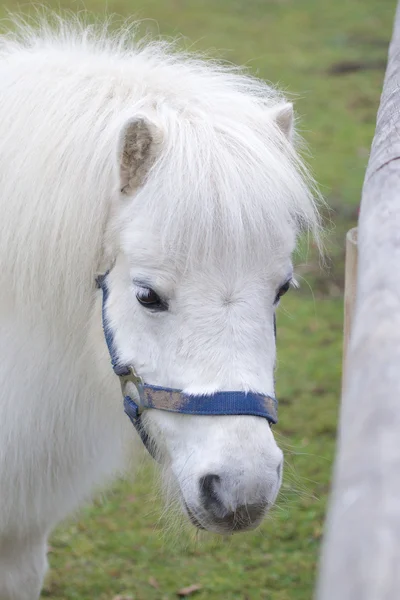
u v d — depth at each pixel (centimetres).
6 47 412
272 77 1319
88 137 342
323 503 598
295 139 408
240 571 540
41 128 348
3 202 352
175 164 308
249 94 380
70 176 341
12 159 352
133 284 316
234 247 301
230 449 296
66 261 347
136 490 621
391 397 166
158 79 360
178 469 314
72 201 341
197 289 303
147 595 518
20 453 376
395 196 253
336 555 138
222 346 301
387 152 285
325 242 898
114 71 364
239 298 304
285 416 696
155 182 310
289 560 550
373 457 150
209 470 298
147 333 318
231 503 294
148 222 310
